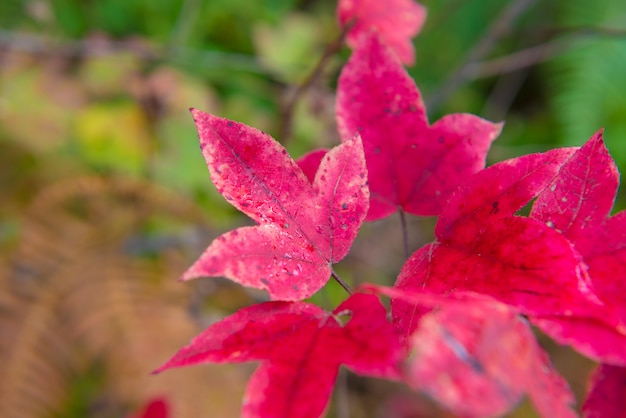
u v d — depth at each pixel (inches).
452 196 9.2
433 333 7.0
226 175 8.6
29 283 21.9
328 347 7.9
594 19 31.9
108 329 22.0
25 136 23.1
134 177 24.0
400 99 10.1
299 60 25.3
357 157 8.8
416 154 10.2
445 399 6.8
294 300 8.6
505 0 31.6
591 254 8.9
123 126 24.0
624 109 31.8
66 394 21.4
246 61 27.3
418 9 12.8
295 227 8.8
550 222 9.0
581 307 7.7
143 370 21.5
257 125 25.2
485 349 7.0
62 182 23.2
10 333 21.1
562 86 32.4
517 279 8.1
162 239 23.4
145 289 22.7
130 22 27.6
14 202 23.1
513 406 6.9
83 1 26.9
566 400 7.8
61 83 23.8
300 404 7.6
